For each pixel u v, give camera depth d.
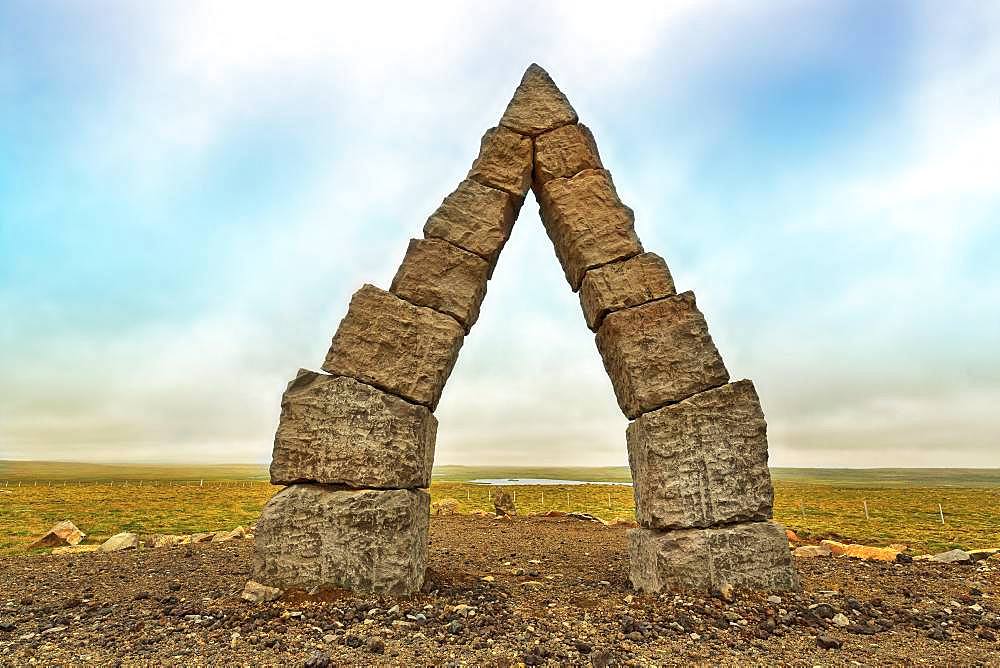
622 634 4.58
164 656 4.01
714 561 5.82
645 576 6.17
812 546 8.62
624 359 6.67
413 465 6.24
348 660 3.99
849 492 43.28
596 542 10.06
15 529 17.34
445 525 12.15
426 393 6.53
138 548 9.07
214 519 21.16
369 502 5.96
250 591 5.53
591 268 7.17
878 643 4.45
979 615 5.21
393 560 5.84
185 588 5.98
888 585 6.28
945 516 24.16
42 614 5.08
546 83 8.09
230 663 3.89
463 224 7.29
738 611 5.15
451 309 6.98
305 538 5.86
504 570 7.38
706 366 6.55
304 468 6.09
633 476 6.89
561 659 4.05
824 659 4.09
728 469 6.15
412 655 4.10
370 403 6.30
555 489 44.47
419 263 7.05
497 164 7.65
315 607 5.24
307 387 6.38
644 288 6.97
